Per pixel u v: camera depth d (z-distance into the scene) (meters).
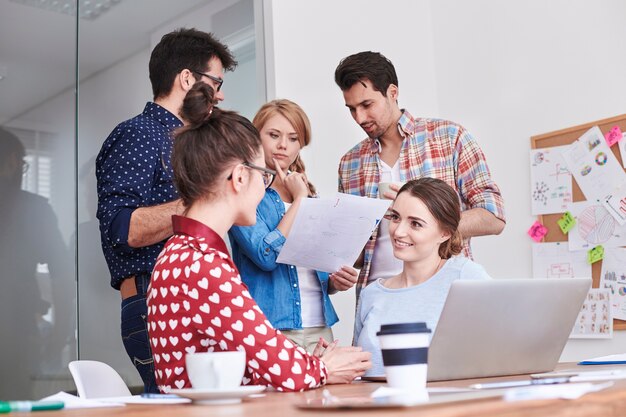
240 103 3.67
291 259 2.19
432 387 1.20
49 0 3.12
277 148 2.45
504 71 4.13
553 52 3.92
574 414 0.85
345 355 1.52
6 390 2.80
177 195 2.25
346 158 3.01
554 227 3.84
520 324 1.48
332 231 2.16
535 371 1.58
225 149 1.41
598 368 1.57
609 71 3.68
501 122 4.13
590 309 3.66
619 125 3.61
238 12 3.71
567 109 3.84
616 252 3.58
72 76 3.12
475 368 1.48
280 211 2.35
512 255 4.02
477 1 4.29
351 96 2.78
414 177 2.80
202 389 1.04
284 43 3.83
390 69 2.80
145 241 2.07
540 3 3.98
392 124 2.86
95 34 3.21
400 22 4.38
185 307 1.33
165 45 2.38
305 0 3.96
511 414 0.80
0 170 2.91
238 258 2.34
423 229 2.05
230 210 1.43
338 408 0.86
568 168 3.80
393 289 2.07
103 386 1.50
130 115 3.27
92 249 3.06
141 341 2.15
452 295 1.37
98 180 2.24
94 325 3.02
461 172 2.80
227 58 2.49
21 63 3.01
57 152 3.04
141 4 3.36
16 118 2.97
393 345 1.11
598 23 3.73
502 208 2.74
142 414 0.90
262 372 1.31
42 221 2.96
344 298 3.85
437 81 4.48
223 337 1.31
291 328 2.26
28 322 2.88
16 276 2.88
